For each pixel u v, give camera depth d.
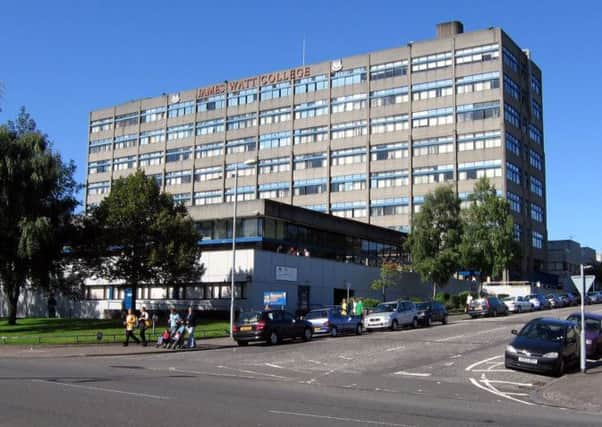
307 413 11.53
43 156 41.62
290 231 54.78
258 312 30.50
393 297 63.50
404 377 19.48
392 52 96.62
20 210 40.06
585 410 14.13
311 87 102.62
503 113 87.56
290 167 101.88
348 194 96.62
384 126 95.56
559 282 104.38
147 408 11.40
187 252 43.62
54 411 10.80
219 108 110.56
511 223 64.31
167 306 51.44
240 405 12.23
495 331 34.94
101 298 55.97
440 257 61.44
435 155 90.88
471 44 90.81
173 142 114.44
